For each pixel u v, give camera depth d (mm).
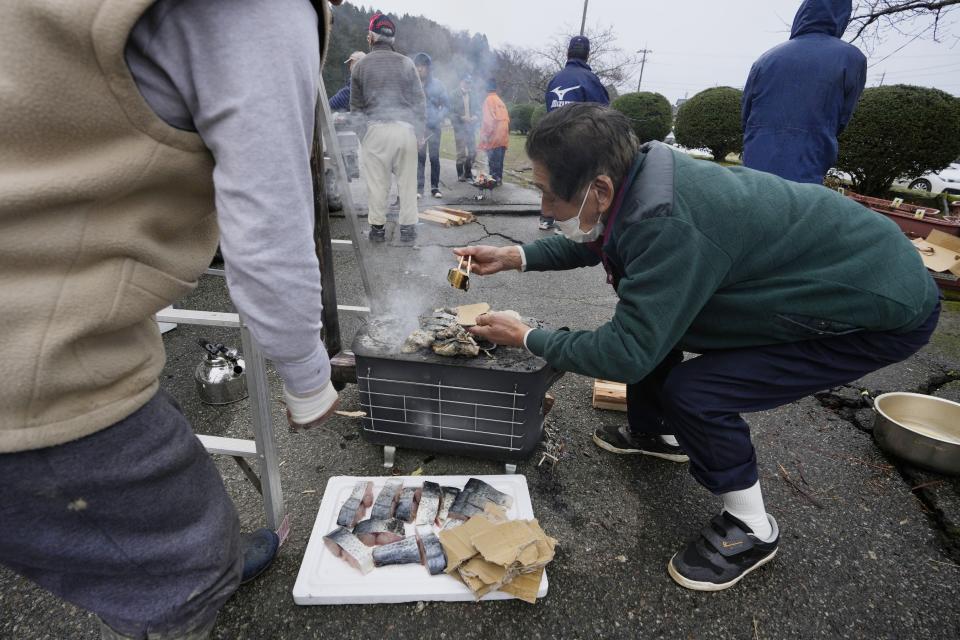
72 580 787
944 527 1717
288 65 658
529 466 1932
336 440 2016
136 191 661
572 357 1391
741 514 1493
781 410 2357
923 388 2559
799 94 2812
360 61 4035
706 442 1444
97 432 703
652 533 1659
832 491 1880
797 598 1462
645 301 1249
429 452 1954
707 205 1226
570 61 4379
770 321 1346
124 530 770
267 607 1367
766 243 1269
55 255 625
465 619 1353
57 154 604
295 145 675
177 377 2369
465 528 1490
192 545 835
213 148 665
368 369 1700
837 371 1415
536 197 6461
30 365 621
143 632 838
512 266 1921
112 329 693
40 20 540
